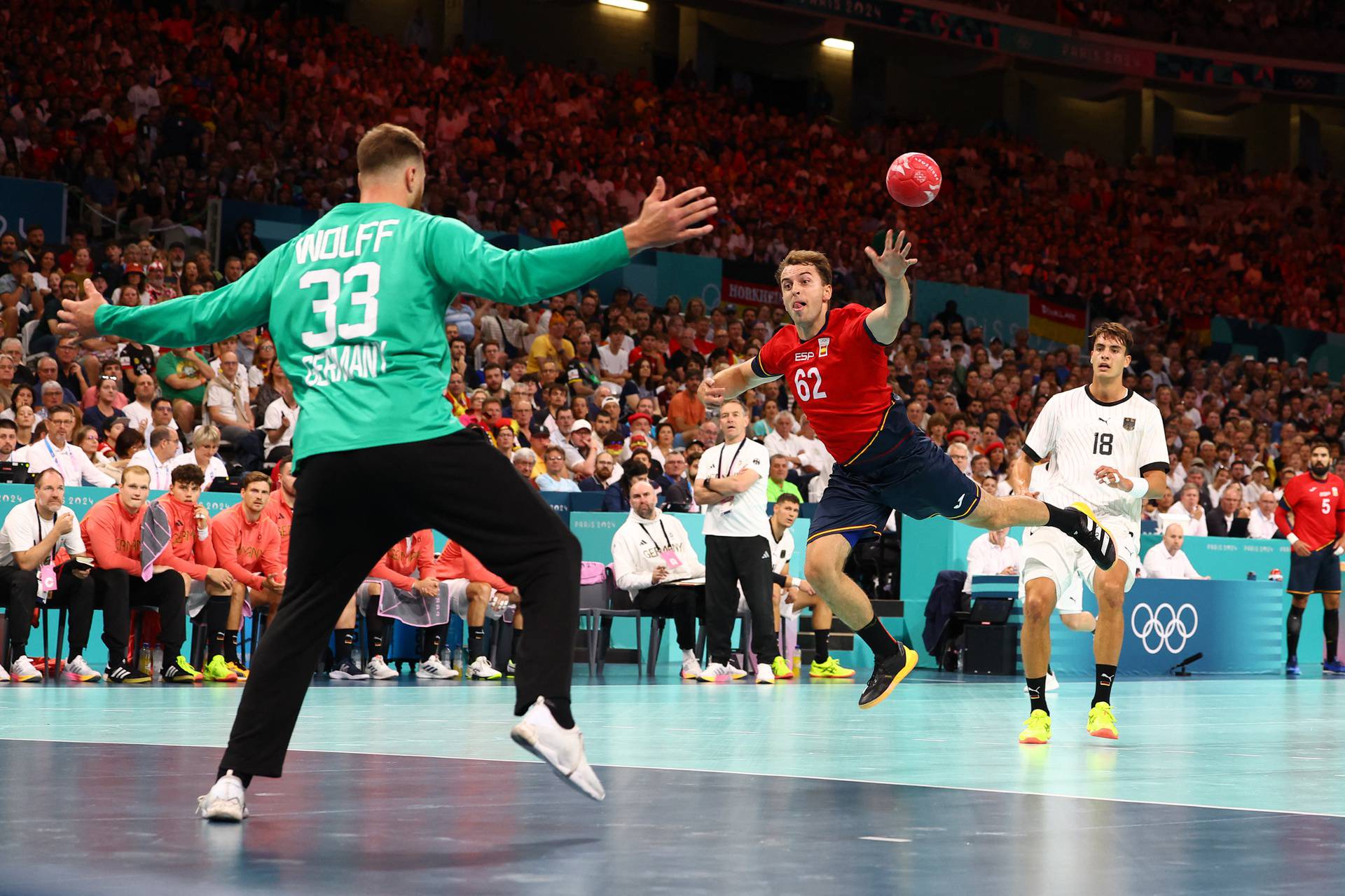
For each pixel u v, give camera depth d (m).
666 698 11.22
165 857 3.78
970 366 26.44
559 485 16.55
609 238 4.15
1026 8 38.78
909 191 6.64
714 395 7.84
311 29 29.25
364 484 4.25
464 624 15.37
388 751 6.83
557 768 4.20
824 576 7.54
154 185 22.55
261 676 4.45
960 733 8.48
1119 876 3.74
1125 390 8.67
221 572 12.62
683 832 4.38
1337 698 12.92
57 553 12.41
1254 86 41.12
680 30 37.56
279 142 25.22
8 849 3.86
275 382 17.50
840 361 7.28
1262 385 30.30
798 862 3.86
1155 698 12.67
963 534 17.39
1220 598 17.61
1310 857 4.12
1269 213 40.44
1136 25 40.12
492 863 3.77
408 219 4.41
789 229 30.53
